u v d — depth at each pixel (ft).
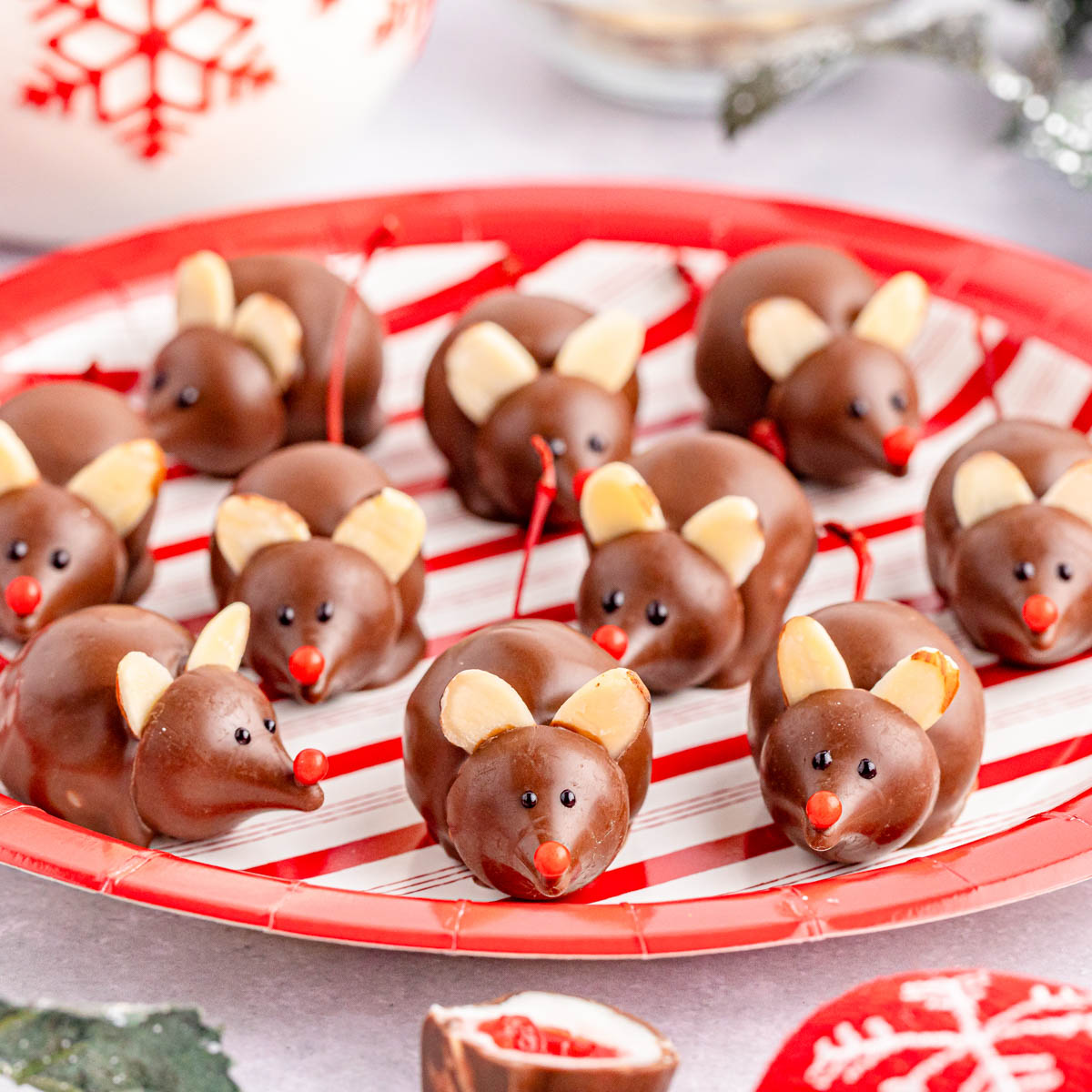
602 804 1.23
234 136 1.61
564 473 1.42
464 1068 1.17
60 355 1.55
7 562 1.33
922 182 1.81
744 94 1.73
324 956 1.24
